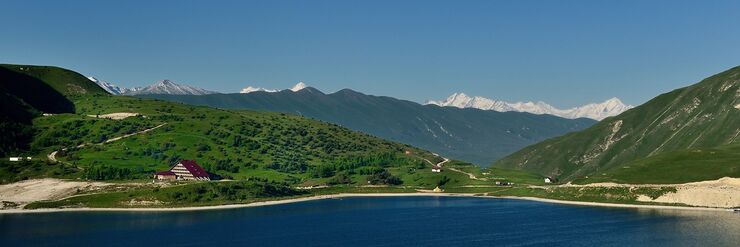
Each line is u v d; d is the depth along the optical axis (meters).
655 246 195.75
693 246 193.38
